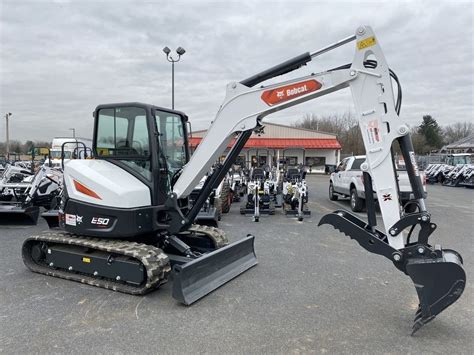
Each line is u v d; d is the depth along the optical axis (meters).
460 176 25.02
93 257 5.12
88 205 5.21
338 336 3.73
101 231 5.11
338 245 7.46
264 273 5.66
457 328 3.92
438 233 8.82
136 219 4.92
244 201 14.94
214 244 6.01
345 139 62.62
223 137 4.82
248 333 3.77
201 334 3.74
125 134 5.37
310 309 4.37
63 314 4.20
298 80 4.47
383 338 3.70
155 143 5.17
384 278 5.48
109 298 4.67
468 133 85.62
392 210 4.12
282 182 12.24
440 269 3.60
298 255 6.70
